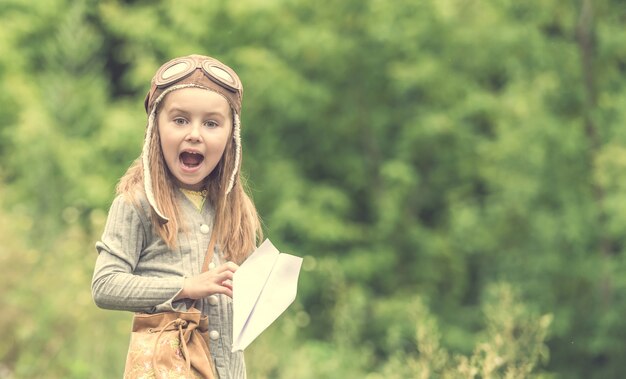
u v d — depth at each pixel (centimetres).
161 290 541
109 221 562
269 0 2258
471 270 2384
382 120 2345
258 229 611
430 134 2266
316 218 2205
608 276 2009
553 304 2011
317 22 2305
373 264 2241
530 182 2081
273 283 538
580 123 2111
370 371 1773
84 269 1581
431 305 2270
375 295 2292
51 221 1761
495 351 1017
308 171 2381
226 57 2306
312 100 2273
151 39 2333
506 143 2109
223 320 568
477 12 2245
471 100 2248
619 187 1997
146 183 558
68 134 2247
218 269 543
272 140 2308
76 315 1429
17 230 1648
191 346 550
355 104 2341
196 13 2316
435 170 2375
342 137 2369
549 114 2091
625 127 1995
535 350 1078
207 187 583
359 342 2003
